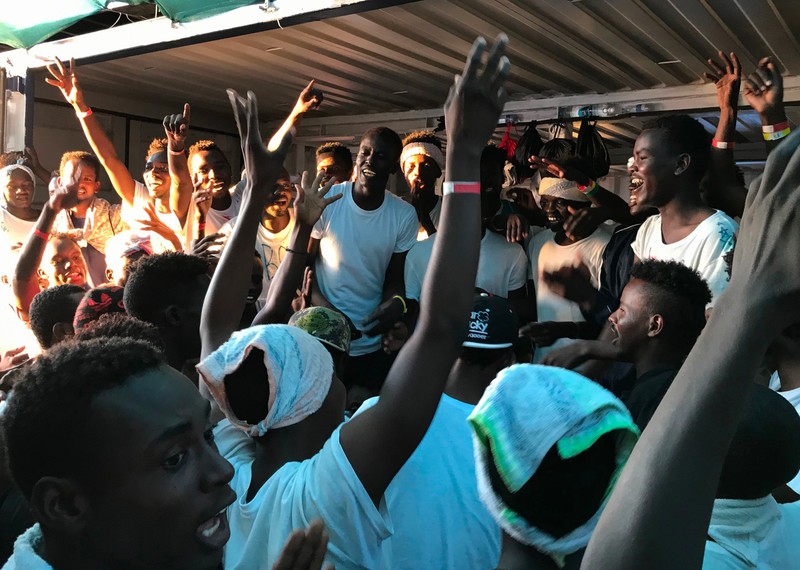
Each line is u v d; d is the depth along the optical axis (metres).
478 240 1.26
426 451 1.58
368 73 6.00
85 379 0.89
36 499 0.89
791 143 0.70
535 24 4.58
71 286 2.62
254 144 1.69
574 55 5.06
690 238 2.78
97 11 4.31
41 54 5.07
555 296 3.49
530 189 4.27
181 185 4.22
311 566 0.86
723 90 3.12
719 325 0.70
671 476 0.67
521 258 3.73
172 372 0.97
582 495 0.97
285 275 2.42
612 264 3.26
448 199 1.25
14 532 1.44
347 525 1.24
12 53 5.20
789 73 5.11
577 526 0.98
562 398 1.00
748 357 0.67
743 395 0.67
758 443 1.12
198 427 0.95
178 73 6.33
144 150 7.49
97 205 4.94
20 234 4.93
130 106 7.29
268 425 1.39
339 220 3.85
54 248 3.66
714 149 3.16
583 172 3.54
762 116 2.89
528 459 0.98
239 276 1.72
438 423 1.61
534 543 1.00
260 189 1.71
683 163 2.81
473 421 1.04
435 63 5.66
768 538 1.19
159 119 7.58
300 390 1.39
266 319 2.37
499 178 3.77
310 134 7.77
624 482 0.70
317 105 3.32
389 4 3.55
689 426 0.68
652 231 3.02
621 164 8.23
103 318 1.79
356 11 3.66
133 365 0.93
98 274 4.77
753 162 7.36
